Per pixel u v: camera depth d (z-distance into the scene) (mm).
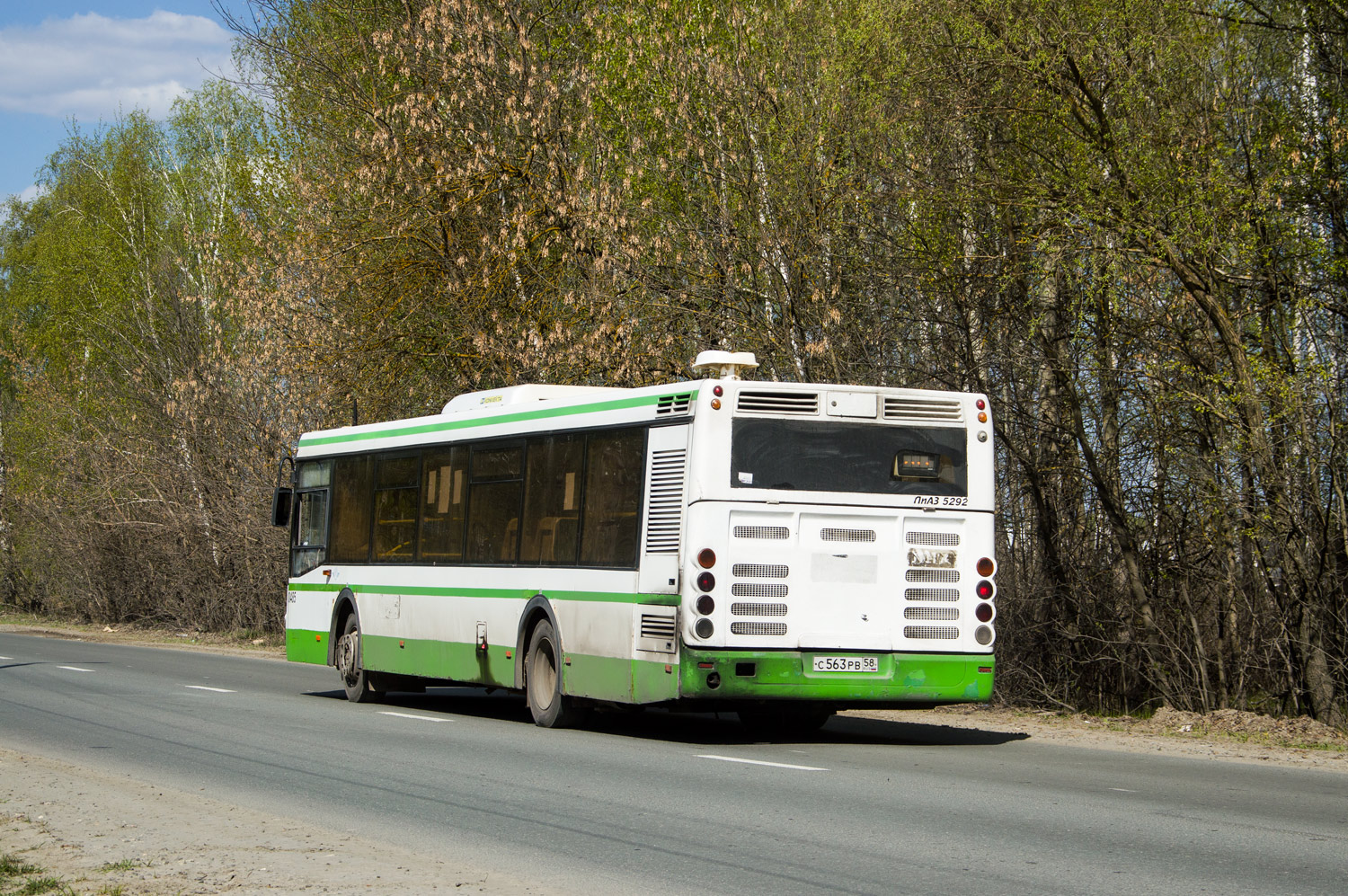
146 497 40719
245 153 46188
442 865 7484
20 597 54656
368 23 31672
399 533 18109
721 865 7449
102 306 48906
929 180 18891
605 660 14023
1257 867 7328
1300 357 16594
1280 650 17016
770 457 13156
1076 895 6680
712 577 12922
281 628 36312
